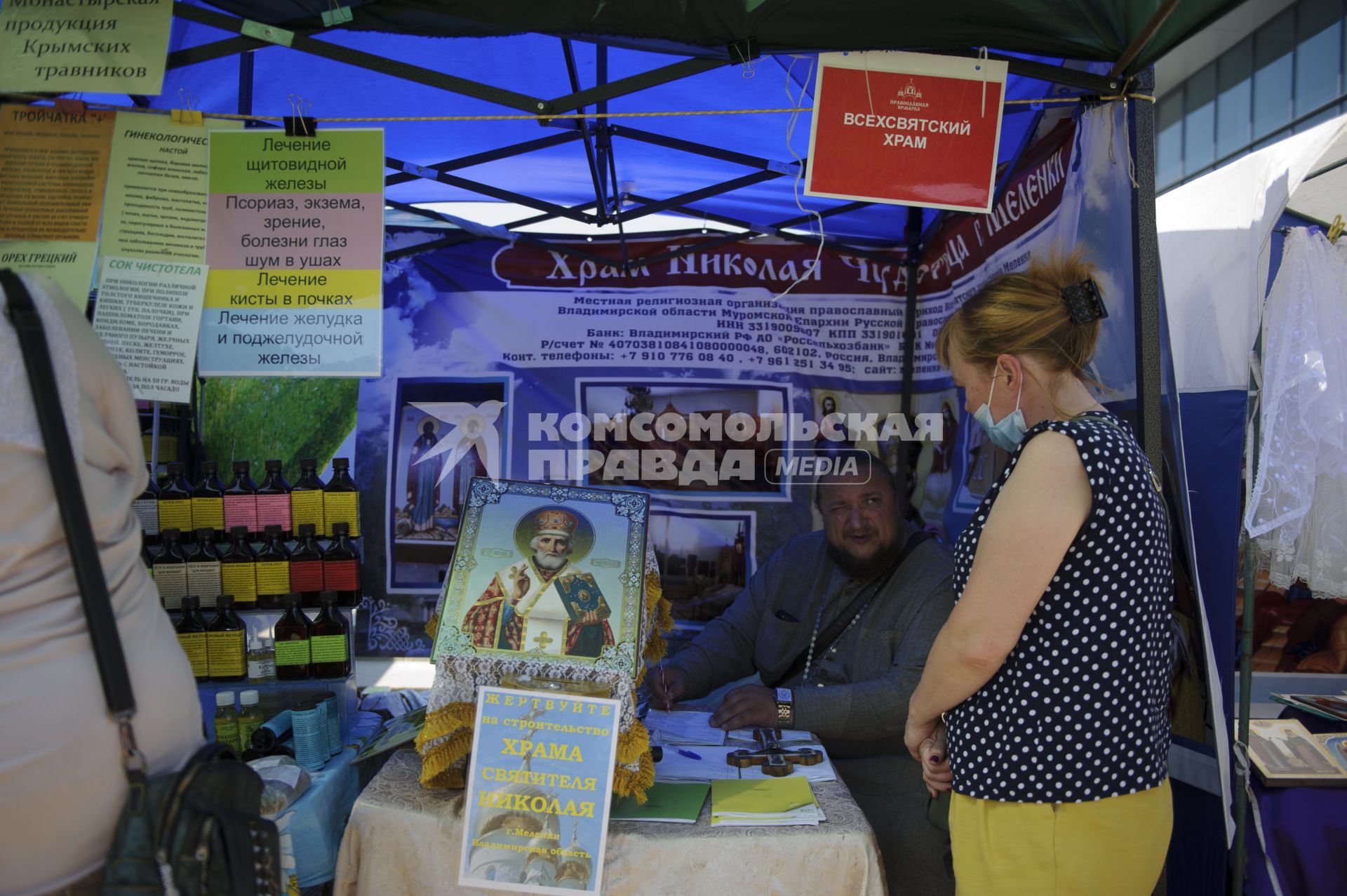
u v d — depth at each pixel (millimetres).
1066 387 1407
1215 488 2232
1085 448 1250
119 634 1055
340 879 1608
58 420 1036
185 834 1059
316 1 1804
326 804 1920
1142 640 1266
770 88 2436
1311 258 2230
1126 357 1990
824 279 3463
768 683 2611
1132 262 1949
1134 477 1266
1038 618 1277
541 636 1615
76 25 1867
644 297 3436
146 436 3074
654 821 1574
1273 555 2469
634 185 3215
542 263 3424
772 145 2811
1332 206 2586
